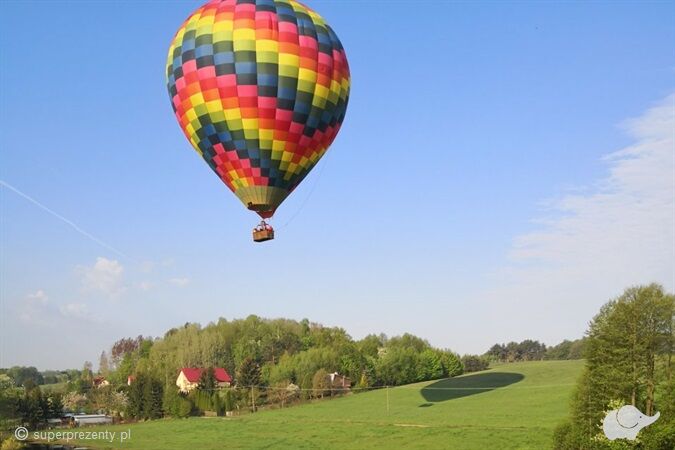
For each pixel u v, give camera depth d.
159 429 95.75
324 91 41.50
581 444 55.06
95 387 149.38
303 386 122.56
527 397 98.12
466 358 157.50
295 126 41.19
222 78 40.22
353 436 77.62
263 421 95.06
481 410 89.38
